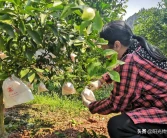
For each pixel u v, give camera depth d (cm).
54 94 556
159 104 218
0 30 184
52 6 167
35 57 223
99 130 339
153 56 218
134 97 218
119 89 218
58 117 414
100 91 582
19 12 163
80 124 370
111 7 477
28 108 470
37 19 179
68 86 241
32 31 174
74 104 509
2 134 286
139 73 214
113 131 227
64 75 246
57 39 210
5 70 216
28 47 208
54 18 193
